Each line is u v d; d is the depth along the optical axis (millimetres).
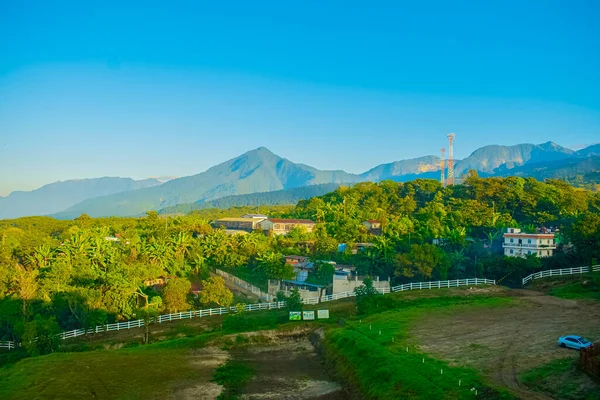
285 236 130625
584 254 89938
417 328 57125
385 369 42625
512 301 70938
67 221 188500
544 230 120562
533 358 42625
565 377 36469
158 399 42438
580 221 93062
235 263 111062
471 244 114375
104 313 75000
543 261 92375
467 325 57531
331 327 63406
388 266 95750
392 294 79375
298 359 55844
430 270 87812
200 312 80125
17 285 84188
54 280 84875
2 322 78250
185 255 115625
